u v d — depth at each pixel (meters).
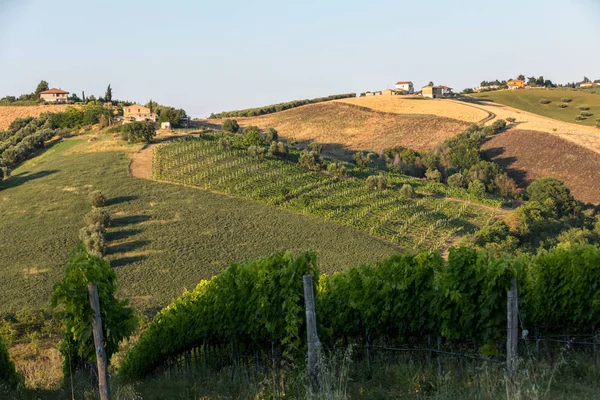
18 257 50.34
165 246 54.31
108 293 13.52
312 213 65.31
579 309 13.39
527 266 14.34
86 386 13.43
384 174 90.19
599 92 180.62
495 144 113.62
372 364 12.94
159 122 109.38
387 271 13.54
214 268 49.88
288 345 13.29
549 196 83.12
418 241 60.72
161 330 16.70
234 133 111.12
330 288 14.54
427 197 78.00
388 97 158.88
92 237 52.22
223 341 15.32
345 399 9.91
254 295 13.80
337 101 157.12
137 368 17.05
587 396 9.86
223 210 63.91
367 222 64.19
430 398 10.20
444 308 12.49
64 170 76.06
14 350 26.38
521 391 9.45
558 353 12.88
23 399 12.98
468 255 12.27
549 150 106.00
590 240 62.94
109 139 92.25
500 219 71.12
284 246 55.78
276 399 11.07
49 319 32.72
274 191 71.31
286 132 135.50
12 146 96.62
